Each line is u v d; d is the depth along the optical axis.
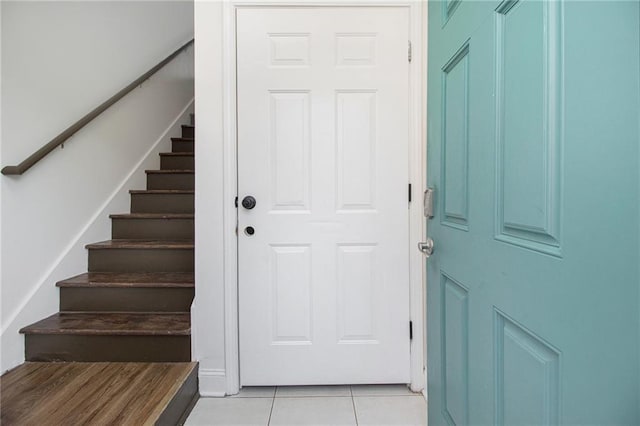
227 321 1.72
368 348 1.76
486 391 0.79
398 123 1.74
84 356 1.71
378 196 1.75
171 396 1.29
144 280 1.99
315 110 1.73
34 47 1.86
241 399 1.68
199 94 1.71
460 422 0.94
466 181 0.89
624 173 0.43
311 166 1.74
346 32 1.73
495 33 0.74
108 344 1.71
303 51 1.73
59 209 2.00
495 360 0.75
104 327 1.73
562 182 0.53
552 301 0.56
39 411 1.19
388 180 1.75
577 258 0.50
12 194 1.71
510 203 0.68
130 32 2.75
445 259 1.05
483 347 0.80
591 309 0.48
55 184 1.98
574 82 0.51
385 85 1.73
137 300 1.94
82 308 1.94
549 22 0.56
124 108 2.66
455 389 0.98
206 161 1.72
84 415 1.16
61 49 2.05
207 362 1.72
